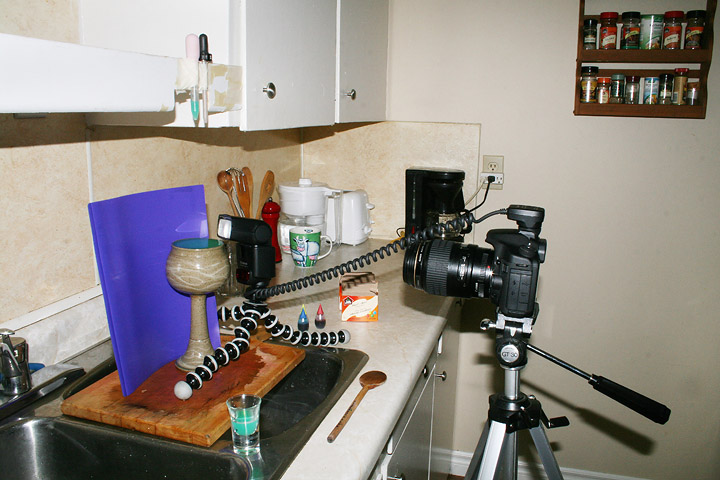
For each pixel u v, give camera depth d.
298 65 1.24
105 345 1.13
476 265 1.11
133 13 1.02
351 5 1.57
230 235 1.10
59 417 0.86
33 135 0.98
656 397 2.08
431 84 2.05
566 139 1.98
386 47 2.00
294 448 0.80
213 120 1.03
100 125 1.13
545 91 1.96
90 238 1.14
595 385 1.13
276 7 1.11
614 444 2.13
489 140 2.04
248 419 0.78
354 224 1.99
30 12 0.96
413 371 1.08
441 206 1.88
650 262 2.00
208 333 1.02
